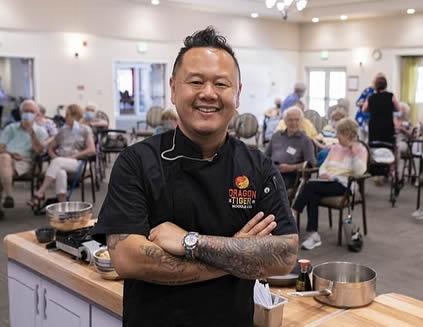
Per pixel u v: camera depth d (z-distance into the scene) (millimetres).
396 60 10680
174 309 1194
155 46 10047
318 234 4438
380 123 6902
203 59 1168
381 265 3885
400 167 7602
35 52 8656
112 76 9625
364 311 1595
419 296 3297
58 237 2100
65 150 5285
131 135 8867
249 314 1280
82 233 2084
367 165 4496
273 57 11875
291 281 1807
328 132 6918
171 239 1157
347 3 10398
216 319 1209
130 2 9594
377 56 10922
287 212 1271
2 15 8234
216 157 1224
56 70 8922
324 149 5473
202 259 1146
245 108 11531
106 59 9492
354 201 4516
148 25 9883
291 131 4695
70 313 1932
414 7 9492
